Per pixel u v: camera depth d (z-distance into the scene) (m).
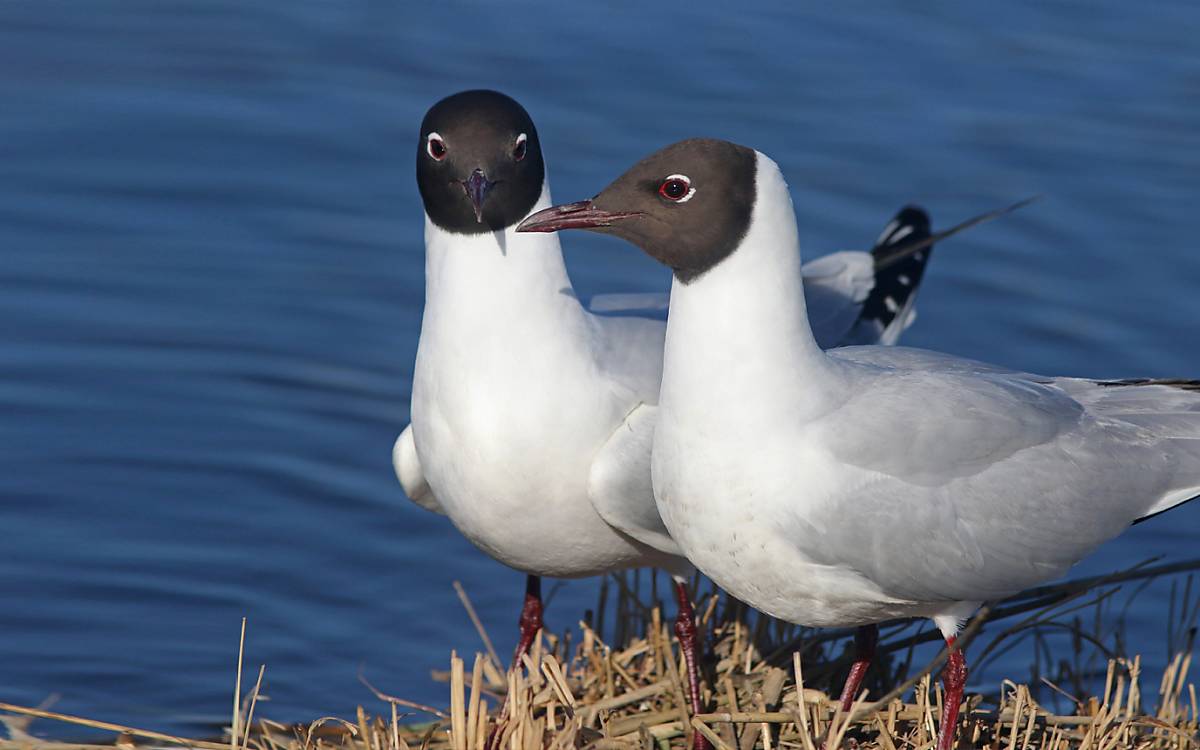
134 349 16.16
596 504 10.02
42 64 19.56
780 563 9.37
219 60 19.78
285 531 14.42
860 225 17.64
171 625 13.45
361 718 9.95
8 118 18.69
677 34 20.50
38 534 14.27
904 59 20.25
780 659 11.04
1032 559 9.66
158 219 17.64
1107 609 13.66
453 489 10.23
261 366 16.03
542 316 9.98
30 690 12.70
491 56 20.00
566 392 9.98
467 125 9.78
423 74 19.64
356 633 13.45
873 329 13.24
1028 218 17.88
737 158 9.06
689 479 9.30
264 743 10.53
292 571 14.03
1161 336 16.50
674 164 9.05
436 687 12.84
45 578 13.83
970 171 18.45
